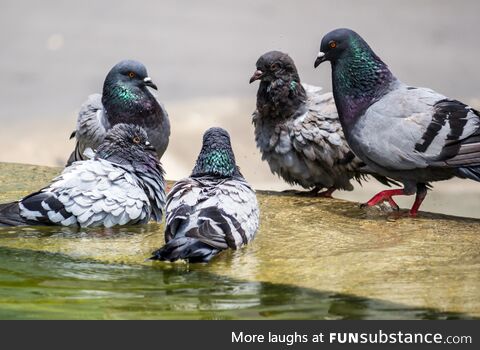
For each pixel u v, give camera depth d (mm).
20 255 9203
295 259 9000
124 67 12914
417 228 10391
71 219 10188
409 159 10680
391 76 11289
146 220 10508
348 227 10438
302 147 12188
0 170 13672
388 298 7738
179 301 7766
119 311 7535
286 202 11992
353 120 11156
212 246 8492
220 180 9391
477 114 10789
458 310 7434
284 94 12172
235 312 7465
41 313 7473
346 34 11234
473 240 9766
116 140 10648
